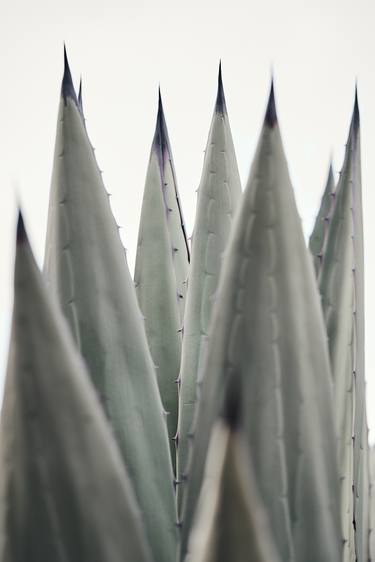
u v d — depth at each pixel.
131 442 1.14
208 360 0.99
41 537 0.87
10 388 0.86
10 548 0.88
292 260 0.98
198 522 0.73
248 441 0.96
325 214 1.43
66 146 1.15
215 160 1.45
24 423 0.86
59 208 1.15
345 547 1.15
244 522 0.70
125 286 1.16
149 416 1.15
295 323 0.98
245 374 0.97
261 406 0.97
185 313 1.39
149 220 1.56
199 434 0.99
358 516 1.22
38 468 0.86
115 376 1.14
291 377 0.98
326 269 1.23
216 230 1.43
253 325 0.97
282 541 0.96
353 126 1.24
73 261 1.14
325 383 1.00
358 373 1.23
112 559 0.88
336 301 1.21
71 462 0.87
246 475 0.69
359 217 1.25
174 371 1.51
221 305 0.98
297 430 0.98
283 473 0.97
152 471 1.15
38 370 0.85
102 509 0.88
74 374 0.86
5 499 0.87
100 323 1.14
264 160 0.97
